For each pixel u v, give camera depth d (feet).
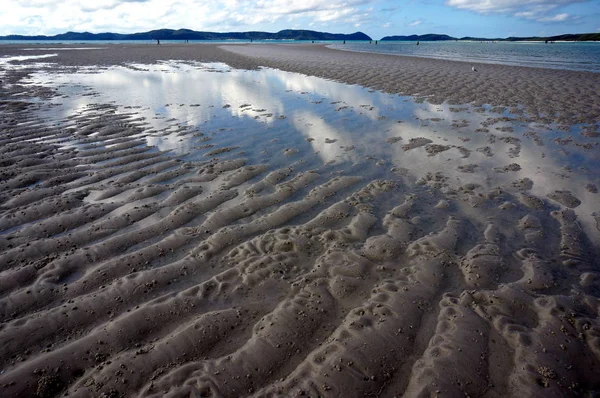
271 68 79.36
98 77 65.77
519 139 27.81
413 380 9.19
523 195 19.15
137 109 39.34
